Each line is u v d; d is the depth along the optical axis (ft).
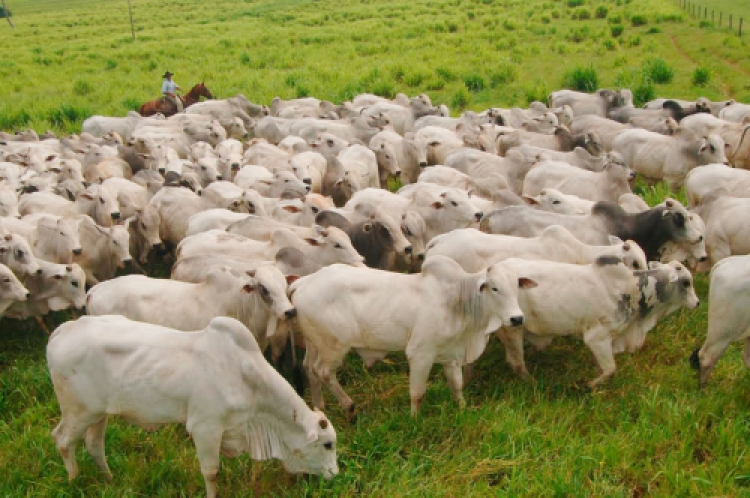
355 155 43.34
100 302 23.70
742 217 30.27
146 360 19.02
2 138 53.42
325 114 55.93
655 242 30.30
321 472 20.43
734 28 90.48
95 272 33.63
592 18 110.63
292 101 62.85
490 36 98.53
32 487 21.04
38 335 30.63
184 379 18.92
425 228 32.86
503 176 40.09
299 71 80.59
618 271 24.66
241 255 28.55
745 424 22.81
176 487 21.18
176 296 23.97
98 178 41.63
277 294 23.13
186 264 26.68
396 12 133.18
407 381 26.43
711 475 20.68
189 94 69.82
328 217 30.83
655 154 42.32
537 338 26.37
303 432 19.88
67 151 47.44
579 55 84.12
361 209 31.78
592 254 27.22
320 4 165.07
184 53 99.55
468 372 26.21
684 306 28.78
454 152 42.01
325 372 23.93
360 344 23.40
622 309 24.86
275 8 167.84
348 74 77.77
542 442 22.09
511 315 22.48
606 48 85.61
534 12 120.16
